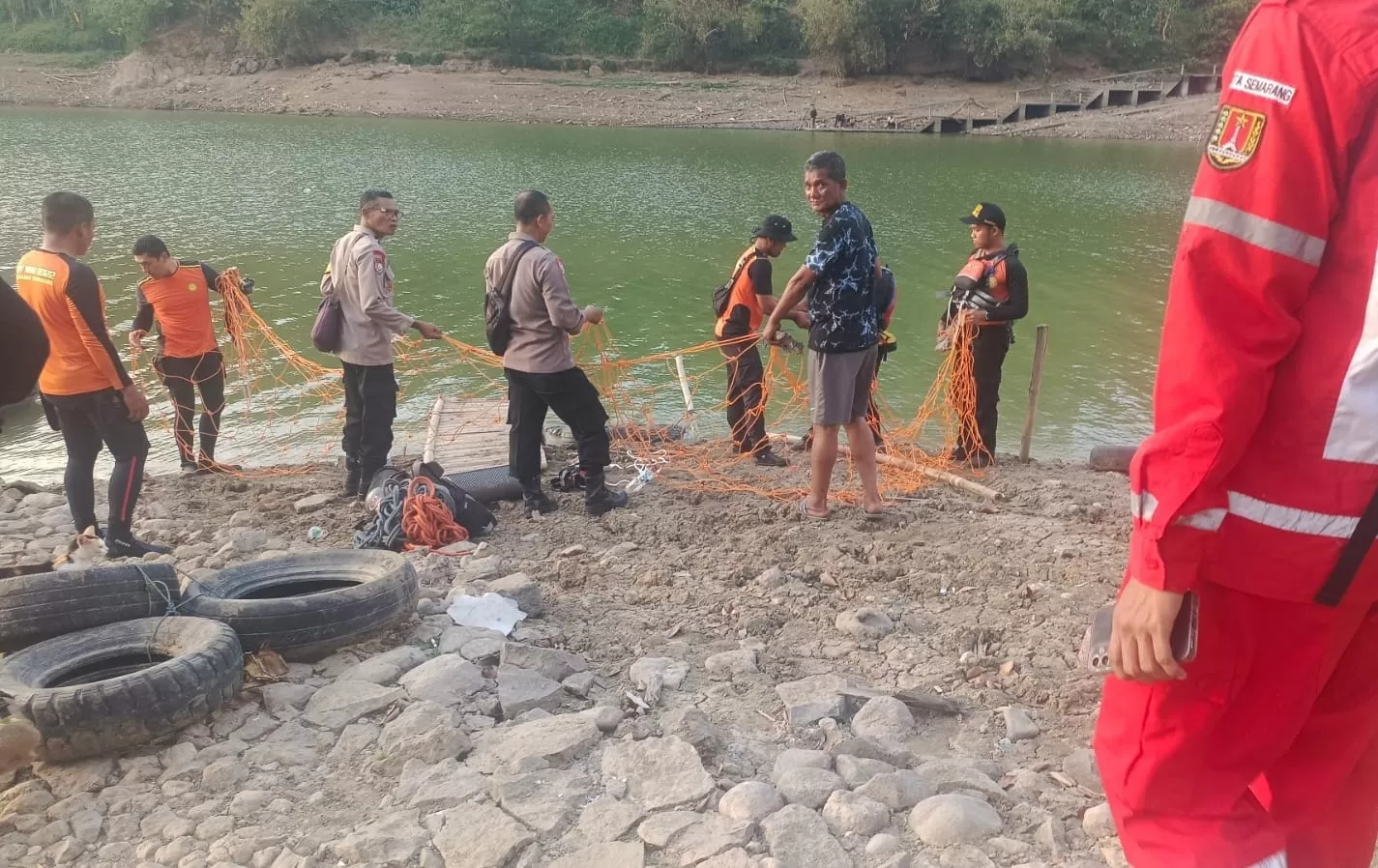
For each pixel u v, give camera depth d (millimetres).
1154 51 69875
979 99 64438
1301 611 1985
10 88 69375
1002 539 6043
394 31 73750
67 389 6074
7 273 18031
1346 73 1762
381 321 7031
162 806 3271
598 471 7039
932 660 4367
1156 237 23828
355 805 3252
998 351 8492
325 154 40938
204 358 8742
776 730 3750
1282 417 1889
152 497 7910
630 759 3375
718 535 6375
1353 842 2264
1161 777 2174
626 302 17078
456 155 41656
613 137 51812
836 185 5941
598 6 75188
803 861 2887
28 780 3432
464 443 8828
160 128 51875
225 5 73125
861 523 6430
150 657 3979
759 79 69625
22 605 4004
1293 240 1793
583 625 4797
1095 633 2383
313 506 7406
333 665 4266
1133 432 10992
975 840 2986
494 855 2902
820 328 6086
